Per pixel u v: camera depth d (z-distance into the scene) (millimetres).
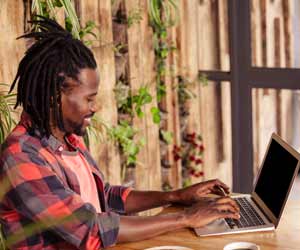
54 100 2010
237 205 2215
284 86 3797
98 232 1963
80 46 2080
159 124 3904
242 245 1983
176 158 3988
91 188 2221
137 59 3613
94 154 3340
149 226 2039
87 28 3189
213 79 4059
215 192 2412
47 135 2025
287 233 2102
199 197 2355
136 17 3543
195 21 4043
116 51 3479
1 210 1979
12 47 2828
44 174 1931
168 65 3873
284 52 3797
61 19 3045
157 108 3781
